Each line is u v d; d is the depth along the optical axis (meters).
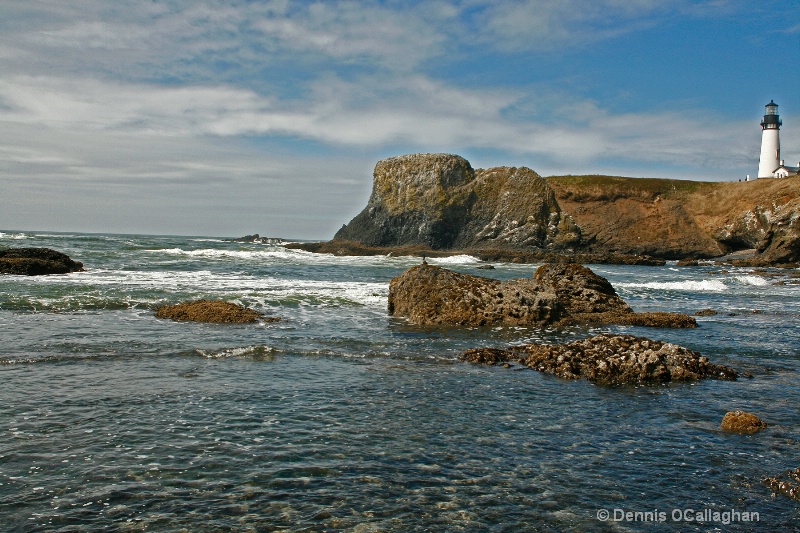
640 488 7.19
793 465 7.98
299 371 12.44
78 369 11.80
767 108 118.44
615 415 10.04
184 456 7.68
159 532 5.86
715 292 34.28
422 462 7.77
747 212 101.12
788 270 65.88
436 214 97.38
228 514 6.25
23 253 30.22
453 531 6.04
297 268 43.56
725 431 9.32
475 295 21.16
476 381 12.13
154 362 12.66
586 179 123.50
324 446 8.20
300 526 6.05
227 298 22.78
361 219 105.94
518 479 7.34
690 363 13.05
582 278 24.03
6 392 10.05
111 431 8.47
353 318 20.58
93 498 6.50
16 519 6.00
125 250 52.16
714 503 6.86
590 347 13.83
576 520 6.36
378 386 11.48
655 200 116.19
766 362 14.73
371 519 6.24
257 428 8.82
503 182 100.25
